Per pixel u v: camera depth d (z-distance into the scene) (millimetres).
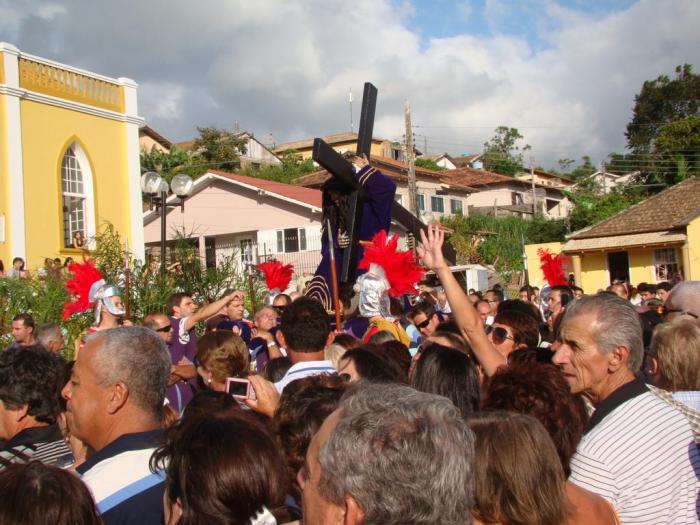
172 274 12172
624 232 28719
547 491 2244
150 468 2629
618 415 3041
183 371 5957
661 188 45719
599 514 2434
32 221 16922
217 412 2525
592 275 29766
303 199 29484
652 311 8305
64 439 3668
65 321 9992
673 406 3217
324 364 4613
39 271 13688
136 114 20078
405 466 1753
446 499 1776
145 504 2721
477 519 2279
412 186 31250
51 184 17453
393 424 1816
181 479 2338
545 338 7426
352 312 7539
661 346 3936
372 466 1760
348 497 1784
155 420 3098
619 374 3213
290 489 2836
